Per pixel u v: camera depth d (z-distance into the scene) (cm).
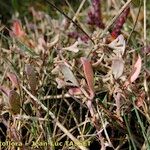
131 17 34
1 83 25
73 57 27
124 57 24
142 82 24
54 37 31
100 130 21
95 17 30
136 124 23
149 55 25
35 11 39
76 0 39
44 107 23
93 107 22
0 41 31
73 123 24
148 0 37
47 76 25
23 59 27
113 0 34
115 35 27
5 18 40
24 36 31
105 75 24
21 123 23
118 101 22
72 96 22
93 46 25
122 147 23
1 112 24
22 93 24
